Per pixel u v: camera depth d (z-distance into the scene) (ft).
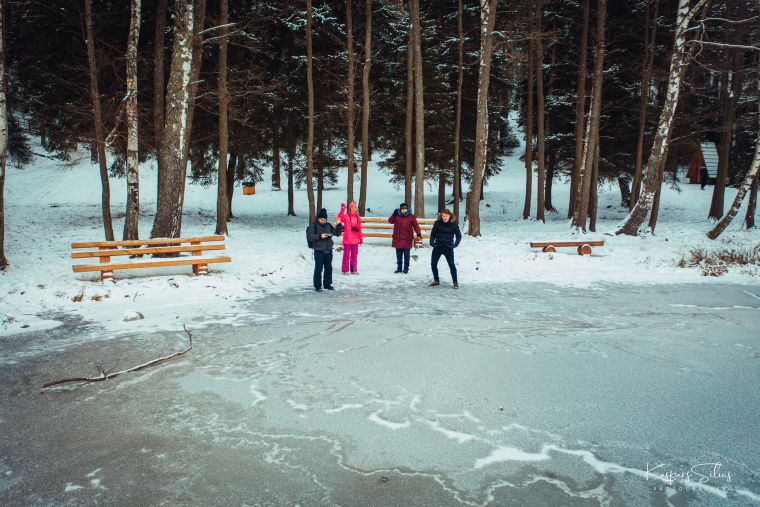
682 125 71.31
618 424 11.76
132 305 24.82
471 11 73.05
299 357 16.83
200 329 20.40
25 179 107.34
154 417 12.25
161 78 49.67
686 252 42.78
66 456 10.39
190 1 35.73
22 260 34.17
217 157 70.64
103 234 51.34
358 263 40.50
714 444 10.78
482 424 11.80
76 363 16.30
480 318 22.21
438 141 74.69
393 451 10.55
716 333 19.72
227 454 10.44
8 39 52.26
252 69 59.26
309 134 54.95
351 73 58.29
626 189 92.89
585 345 18.12
